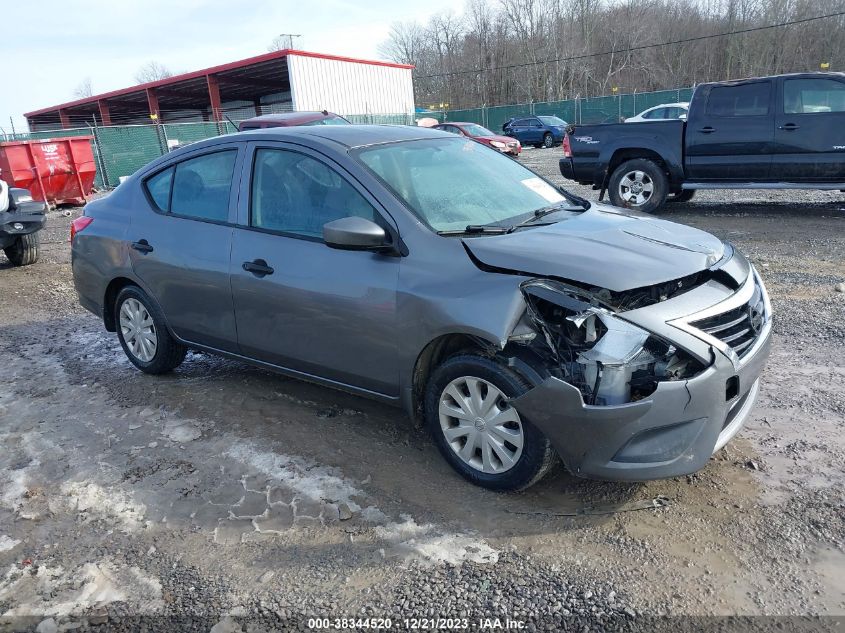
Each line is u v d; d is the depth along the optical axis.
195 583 2.77
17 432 4.23
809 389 4.14
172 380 4.95
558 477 3.37
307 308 3.65
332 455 3.71
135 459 3.80
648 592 2.58
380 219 3.45
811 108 8.95
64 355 5.69
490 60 64.69
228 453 3.80
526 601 2.57
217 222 4.20
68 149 16.30
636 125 10.12
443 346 3.31
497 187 3.94
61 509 3.35
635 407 2.73
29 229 9.16
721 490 3.18
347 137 3.89
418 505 3.20
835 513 2.96
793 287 6.29
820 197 11.30
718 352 2.82
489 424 3.15
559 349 2.91
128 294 4.92
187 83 36.88
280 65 32.97
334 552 2.91
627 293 2.94
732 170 9.64
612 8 61.56
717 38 57.38
